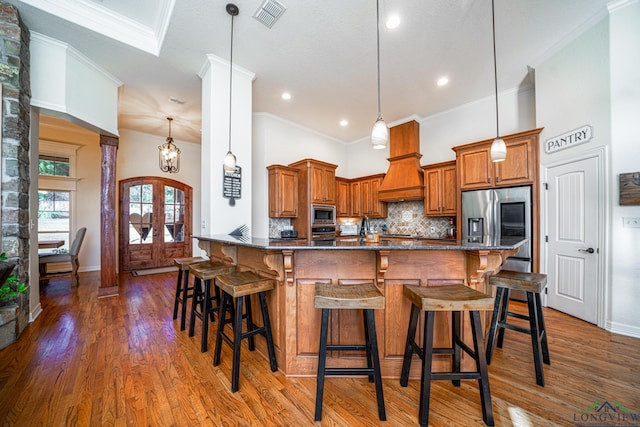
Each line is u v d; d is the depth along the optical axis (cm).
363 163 597
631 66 228
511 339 233
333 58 299
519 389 163
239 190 308
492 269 181
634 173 224
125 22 264
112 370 184
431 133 468
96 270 530
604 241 245
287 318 182
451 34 263
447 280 182
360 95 394
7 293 207
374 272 183
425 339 140
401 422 139
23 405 148
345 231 563
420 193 440
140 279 470
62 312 300
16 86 228
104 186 363
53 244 429
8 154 226
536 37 271
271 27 248
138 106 423
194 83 349
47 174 490
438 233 459
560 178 290
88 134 527
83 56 288
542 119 310
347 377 178
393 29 255
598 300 251
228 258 251
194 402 153
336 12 232
